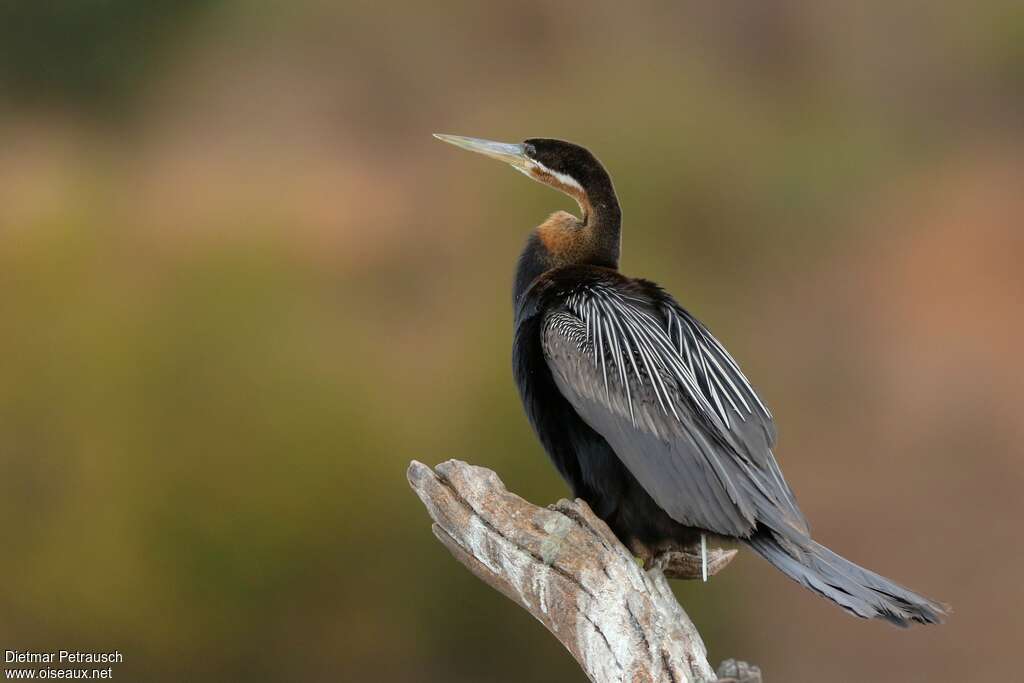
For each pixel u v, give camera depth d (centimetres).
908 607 649
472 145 942
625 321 795
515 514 678
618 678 618
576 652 646
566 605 646
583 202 905
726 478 721
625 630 628
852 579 670
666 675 611
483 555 689
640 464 747
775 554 699
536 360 830
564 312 820
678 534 762
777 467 758
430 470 717
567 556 655
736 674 615
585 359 786
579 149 908
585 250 897
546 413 824
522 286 910
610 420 764
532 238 913
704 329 811
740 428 754
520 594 675
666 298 829
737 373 785
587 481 798
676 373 766
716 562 813
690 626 648
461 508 695
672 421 747
